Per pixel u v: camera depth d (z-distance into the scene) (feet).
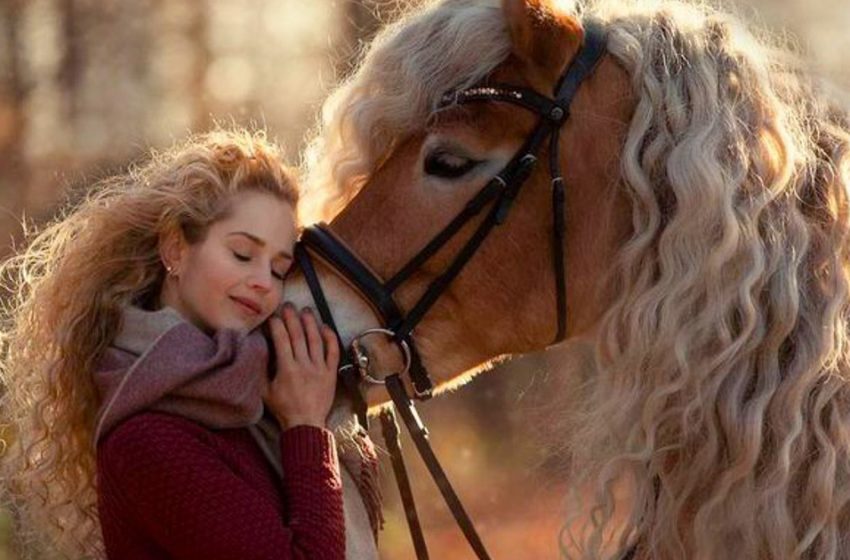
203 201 20.56
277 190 20.99
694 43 21.44
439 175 21.45
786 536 20.18
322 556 19.47
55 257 22.09
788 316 20.35
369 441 23.24
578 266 21.61
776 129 21.03
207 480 19.43
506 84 21.45
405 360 21.53
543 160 21.42
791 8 118.32
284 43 125.80
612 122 21.40
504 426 83.66
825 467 20.21
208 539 19.26
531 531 69.87
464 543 68.80
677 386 20.39
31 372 21.83
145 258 20.99
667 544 20.89
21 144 109.29
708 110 20.92
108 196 21.79
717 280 20.36
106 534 20.11
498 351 21.98
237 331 20.21
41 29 121.08
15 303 26.35
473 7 21.76
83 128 117.91
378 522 22.99
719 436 20.51
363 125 21.67
